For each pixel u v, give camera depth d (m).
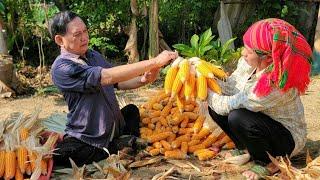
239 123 3.33
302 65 3.14
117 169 3.43
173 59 3.48
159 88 6.02
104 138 3.67
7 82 5.79
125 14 7.27
